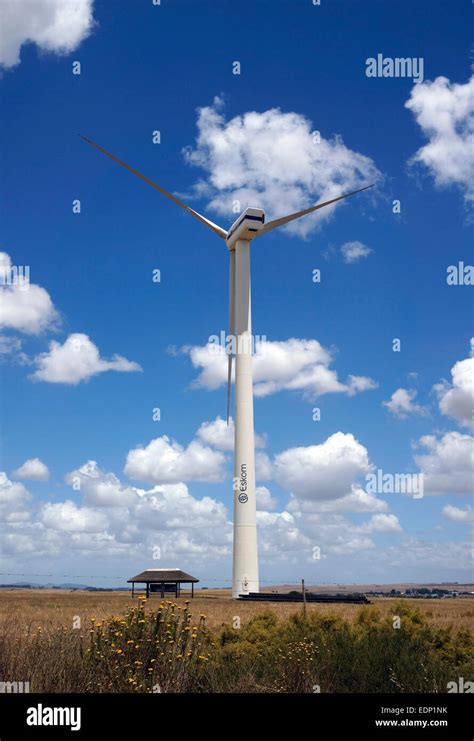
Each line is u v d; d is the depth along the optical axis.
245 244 65.56
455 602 62.62
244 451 63.09
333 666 14.75
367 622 21.33
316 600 56.12
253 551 61.53
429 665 15.20
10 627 15.12
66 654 12.98
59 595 76.38
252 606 47.88
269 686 13.43
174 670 12.86
